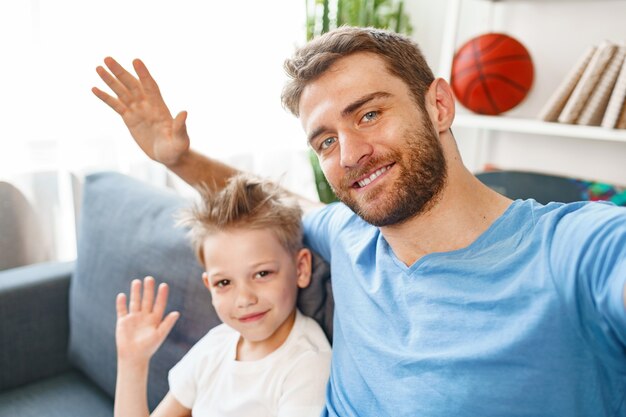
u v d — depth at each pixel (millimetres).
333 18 2223
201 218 969
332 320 1003
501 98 1732
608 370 608
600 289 563
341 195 786
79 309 1403
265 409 890
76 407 1305
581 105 1584
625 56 1478
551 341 604
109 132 1892
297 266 1003
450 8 1861
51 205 1824
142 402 946
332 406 840
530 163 2078
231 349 984
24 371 1426
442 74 1915
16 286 1409
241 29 2158
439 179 729
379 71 738
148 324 963
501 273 669
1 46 1631
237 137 2254
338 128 752
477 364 646
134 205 1375
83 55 1791
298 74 778
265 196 983
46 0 1688
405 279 767
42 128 1759
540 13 1941
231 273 931
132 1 1859
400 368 718
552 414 608
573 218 643
